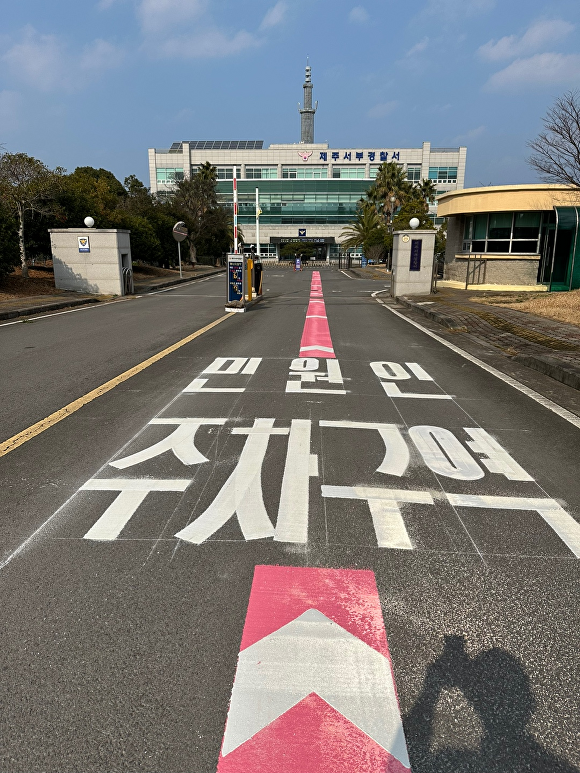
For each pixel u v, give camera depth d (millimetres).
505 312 13555
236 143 91875
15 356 8383
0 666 2139
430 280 19406
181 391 6258
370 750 1791
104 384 6582
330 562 2861
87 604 2504
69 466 4059
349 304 17734
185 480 3824
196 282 29672
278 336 10586
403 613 2475
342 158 87062
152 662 2156
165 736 1836
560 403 5992
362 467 4094
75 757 1763
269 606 2500
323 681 2072
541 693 2041
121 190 41750
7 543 3006
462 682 2086
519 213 21312
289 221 86875
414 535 3146
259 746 1799
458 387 6664
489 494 3688
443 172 87938
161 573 2742
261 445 4520
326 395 6152
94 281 20188
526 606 2541
